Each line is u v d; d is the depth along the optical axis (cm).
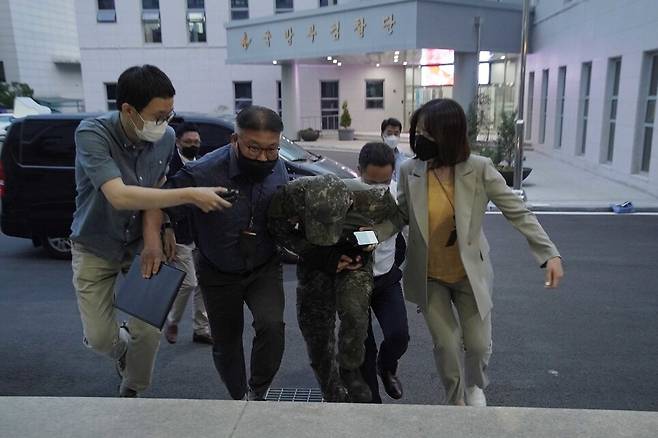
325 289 267
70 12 5800
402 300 313
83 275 276
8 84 4450
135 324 277
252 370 267
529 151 1859
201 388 370
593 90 1336
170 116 256
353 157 1808
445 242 276
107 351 287
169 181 258
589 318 482
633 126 1116
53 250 689
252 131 238
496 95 2261
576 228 823
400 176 288
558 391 360
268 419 211
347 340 257
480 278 273
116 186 239
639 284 571
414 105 2558
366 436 199
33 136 654
